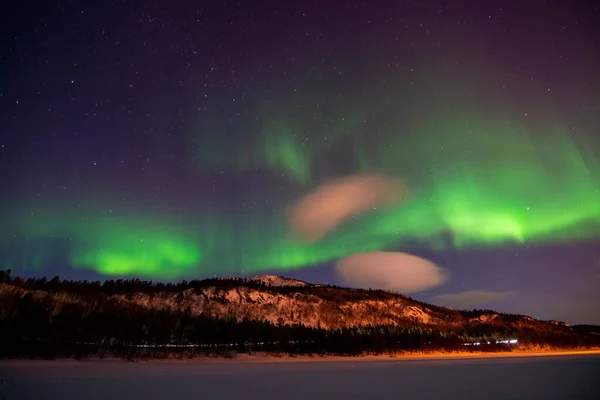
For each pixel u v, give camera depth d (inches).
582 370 1200.2
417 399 653.9
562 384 852.6
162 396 657.0
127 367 1144.8
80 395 649.6
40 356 1172.5
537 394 712.4
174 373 1030.4
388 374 1072.2
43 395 639.8
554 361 1688.0
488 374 1075.3
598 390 762.2
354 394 703.1
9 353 1137.4
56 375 898.7
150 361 1326.3
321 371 1152.8
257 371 1135.6
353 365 1425.9
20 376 857.5
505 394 711.1
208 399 634.2
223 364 1374.3
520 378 972.6
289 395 686.5
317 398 657.0
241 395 679.7
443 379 943.7
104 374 959.6
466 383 867.4
